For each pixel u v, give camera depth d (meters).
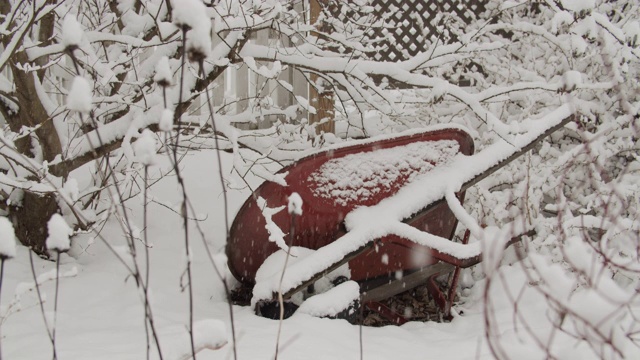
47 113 4.44
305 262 3.90
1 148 3.99
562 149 6.07
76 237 4.85
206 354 2.93
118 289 4.17
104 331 3.36
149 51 6.06
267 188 4.09
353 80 5.05
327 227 4.28
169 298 4.14
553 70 6.12
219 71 4.36
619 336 1.66
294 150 5.49
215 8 3.91
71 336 3.24
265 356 2.94
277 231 3.69
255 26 4.29
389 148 4.27
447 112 6.14
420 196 4.27
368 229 4.07
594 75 6.03
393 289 4.69
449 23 6.96
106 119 4.91
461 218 4.12
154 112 4.13
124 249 2.05
